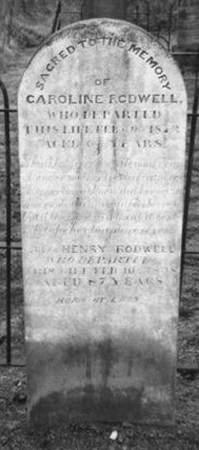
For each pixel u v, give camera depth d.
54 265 2.75
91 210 2.66
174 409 3.07
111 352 2.91
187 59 9.25
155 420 3.04
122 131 2.53
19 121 2.51
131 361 2.92
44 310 2.82
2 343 3.89
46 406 3.02
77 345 2.89
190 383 3.47
